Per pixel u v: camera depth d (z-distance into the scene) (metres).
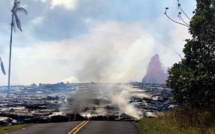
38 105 41.25
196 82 21.03
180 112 23.33
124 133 18.28
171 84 23.48
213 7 22.17
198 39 22.66
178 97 23.41
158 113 33.12
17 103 49.09
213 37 21.89
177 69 23.53
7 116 30.61
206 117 19.41
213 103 21.45
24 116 30.28
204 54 21.86
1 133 19.41
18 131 20.11
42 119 28.31
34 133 18.56
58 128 20.78
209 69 20.95
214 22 21.72
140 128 21.42
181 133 17.47
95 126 21.77
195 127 18.81
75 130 19.38
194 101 22.66
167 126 21.12
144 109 36.38
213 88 20.84
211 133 16.42
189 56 23.03
